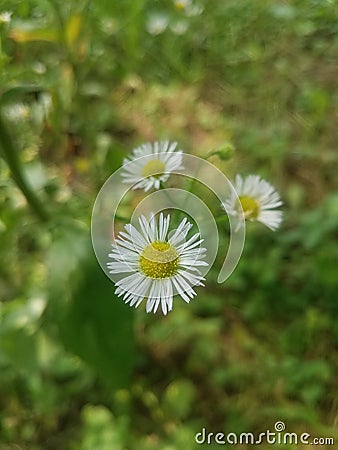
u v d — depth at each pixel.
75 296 0.10
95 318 0.11
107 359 0.11
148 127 0.17
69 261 0.11
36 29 0.13
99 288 0.10
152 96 0.18
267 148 0.16
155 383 0.13
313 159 0.16
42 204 0.12
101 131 0.17
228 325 0.13
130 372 0.11
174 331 0.13
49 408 0.12
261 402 0.12
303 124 0.17
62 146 0.16
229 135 0.17
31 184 0.12
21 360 0.12
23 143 0.15
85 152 0.16
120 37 0.18
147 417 0.12
